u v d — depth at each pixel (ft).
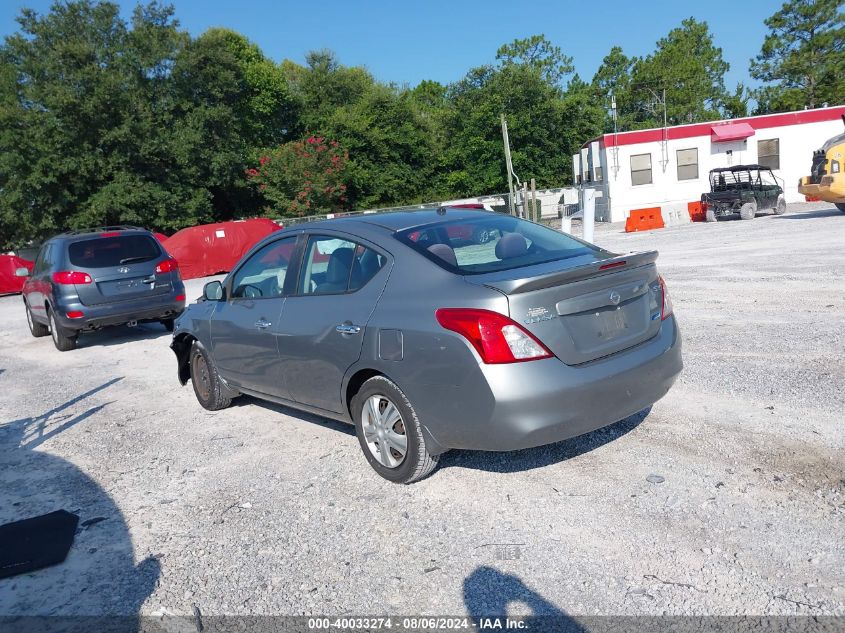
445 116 157.38
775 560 10.20
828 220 59.47
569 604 9.70
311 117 163.02
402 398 13.21
